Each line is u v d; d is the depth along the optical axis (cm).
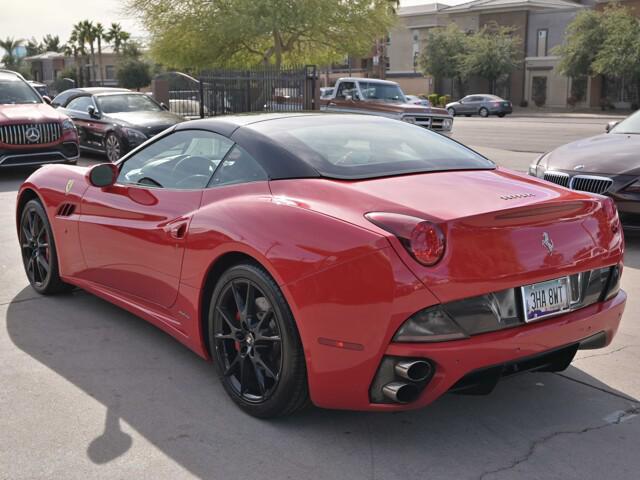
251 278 290
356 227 262
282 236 279
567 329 277
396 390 254
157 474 259
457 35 4844
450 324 253
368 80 1711
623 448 280
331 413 309
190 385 338
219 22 2270
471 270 254
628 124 755
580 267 283
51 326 420
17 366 360
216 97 2036
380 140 350
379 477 258
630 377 352
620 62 3906
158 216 353
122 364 363
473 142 1816
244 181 322
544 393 332
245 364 306
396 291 248
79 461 268
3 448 278
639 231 629
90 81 6706
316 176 304
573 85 4531
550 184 328
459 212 264
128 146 1247
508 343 260
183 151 370
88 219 407
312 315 265
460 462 269
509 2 4859
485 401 323
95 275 415
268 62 2464
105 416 305
